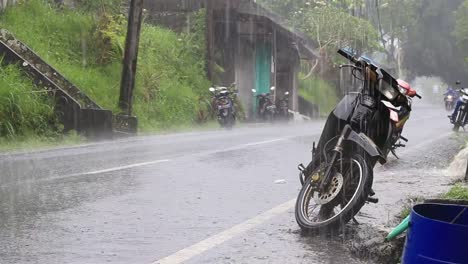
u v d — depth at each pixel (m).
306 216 7.67
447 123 35.34
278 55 47.12
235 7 36.16
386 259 6.46
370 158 7.62
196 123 31.12
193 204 9.34
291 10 61.62
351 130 7.64
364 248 6.64
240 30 40.03
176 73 33.97
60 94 21.31
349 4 61.12
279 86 47.38
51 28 28.23
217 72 38.44
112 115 21.70
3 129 19.03
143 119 27.47
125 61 24.89
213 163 14.20
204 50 37.00
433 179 12.16
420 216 4.95
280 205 9.37
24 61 21.62
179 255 6.60
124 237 7.33
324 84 59.72
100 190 10.35
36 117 20.22
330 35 54.88
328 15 55.12
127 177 11.82
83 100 22.39
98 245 6.96
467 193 8.63
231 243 7.12
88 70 27.75
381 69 7.71
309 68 59.03
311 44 49.28
